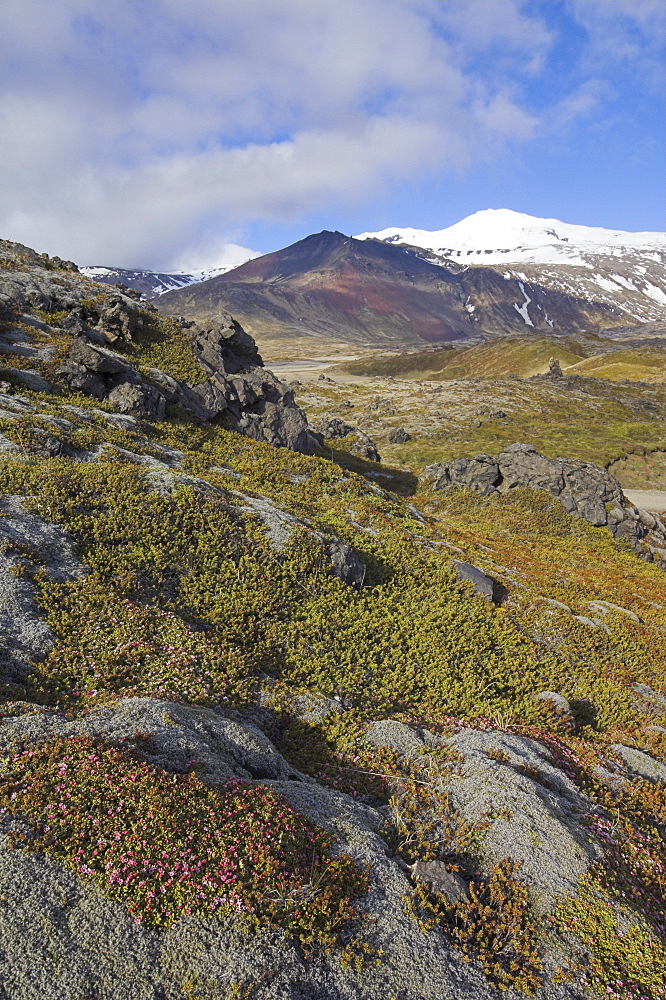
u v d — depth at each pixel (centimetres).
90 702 1303
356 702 1759
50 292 4741
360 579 2550
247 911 847
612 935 996
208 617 1919
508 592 3058
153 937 795
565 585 3453
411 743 1520
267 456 4031
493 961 919
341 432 7175
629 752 1767
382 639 2180
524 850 1137
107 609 1695
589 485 5375
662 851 1272
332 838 1055
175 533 2252
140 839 905
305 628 2053
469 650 2277
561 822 1232
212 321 5625
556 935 983
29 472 2275
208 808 997
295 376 19125
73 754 1038
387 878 1001
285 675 1770
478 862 1123
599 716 2120
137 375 4025
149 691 1419
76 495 2228
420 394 13250
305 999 774
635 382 15212
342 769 1388
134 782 1002
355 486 4084
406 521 3838
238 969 776
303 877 930
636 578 4050
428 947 892
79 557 1908
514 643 2452
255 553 2342
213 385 4606
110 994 723
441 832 1191
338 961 834
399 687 1912
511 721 1841
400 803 1270
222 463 3703
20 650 1431
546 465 5534
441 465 5906
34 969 726
